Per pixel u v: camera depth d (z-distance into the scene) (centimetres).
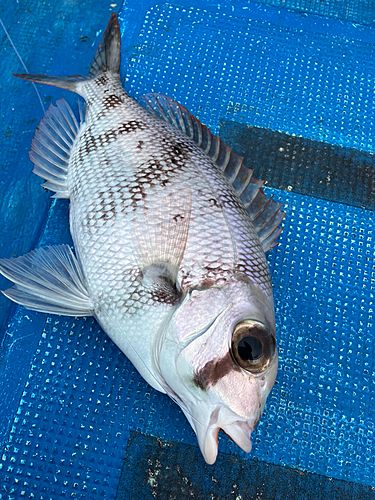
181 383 33
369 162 52
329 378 43
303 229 48
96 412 41
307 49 57
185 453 40
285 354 44
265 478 40
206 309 32
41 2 55
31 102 51
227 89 53
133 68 53
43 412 41
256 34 56
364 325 46
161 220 36
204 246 35
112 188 38
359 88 56
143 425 41
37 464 39
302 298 46
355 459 41
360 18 59
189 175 38
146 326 35
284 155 51
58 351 42
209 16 56
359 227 49
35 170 44
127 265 36
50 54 54
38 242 46
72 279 39
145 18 55
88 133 42
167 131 41
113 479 39
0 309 43
